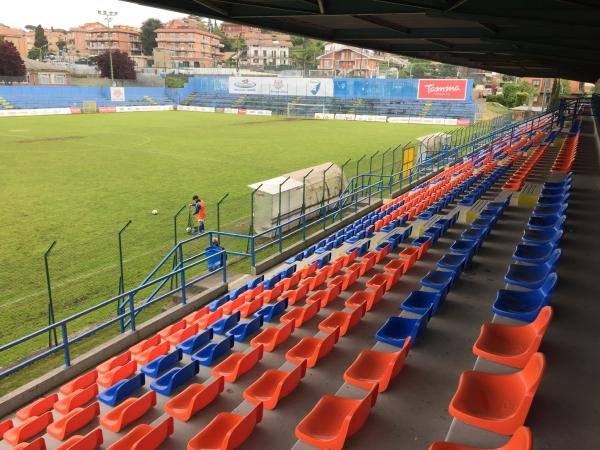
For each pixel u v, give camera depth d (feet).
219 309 33.65
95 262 46.85
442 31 41.60
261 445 16.35
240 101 282.56
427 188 68.28
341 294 31.50
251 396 18.83
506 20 29.68
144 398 20.76
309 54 467.52
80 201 71.36
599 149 68.95
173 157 114.52
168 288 41.63
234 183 85.25
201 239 53.36
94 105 244.63
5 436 20.97
